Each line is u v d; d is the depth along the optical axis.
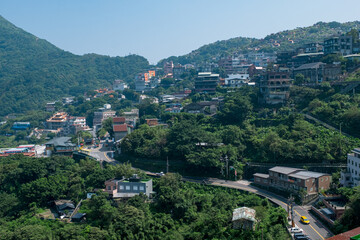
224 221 74.31
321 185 89.50
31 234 76.38
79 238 73.88
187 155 112.31
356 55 154.88
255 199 86.94
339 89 131.50
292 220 72.31
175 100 194.75
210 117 143.62
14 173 116.44
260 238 67.44
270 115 132.88
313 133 110.75
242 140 119.06
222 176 108.38
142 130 139.88
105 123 181.50
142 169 123.19
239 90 165.12
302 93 136.62
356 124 107.19
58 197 102.12
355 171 85.31
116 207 90.75
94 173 104.44
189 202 85.38
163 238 75.12
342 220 69.75
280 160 105.44
